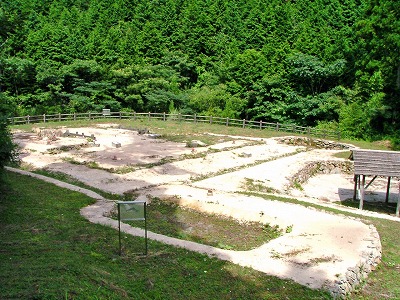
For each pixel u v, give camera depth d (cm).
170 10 5009
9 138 1489
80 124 3394
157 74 4328
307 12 4678
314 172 2369
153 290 879
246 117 4228
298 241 1187
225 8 5075
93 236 1162
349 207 1716
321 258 1069
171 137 2983
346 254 1100
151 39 4747
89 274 877
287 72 3991
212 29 4841
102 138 2870
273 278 962
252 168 2231
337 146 3009
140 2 5444
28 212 1348
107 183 1828
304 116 3834
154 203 1608
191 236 1334
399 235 1335
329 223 1352
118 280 895
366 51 3741
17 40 4266
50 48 4388
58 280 820
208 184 1881
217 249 1116
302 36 4150
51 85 4034
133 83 4253
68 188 1670
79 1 5938
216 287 918
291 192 1911
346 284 955
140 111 4372
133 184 1825
